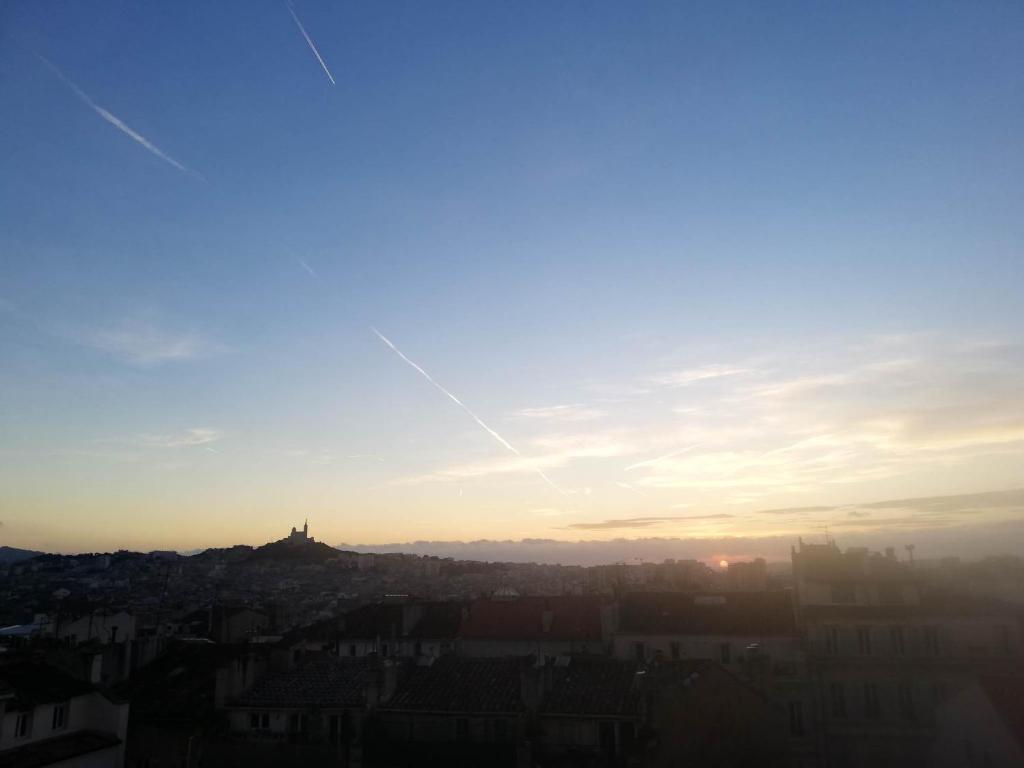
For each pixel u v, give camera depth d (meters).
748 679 53.78
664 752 42.09
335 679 52.09
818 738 57.41
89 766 45.47
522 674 46.78
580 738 45.00
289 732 48.91
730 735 42.69
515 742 45.19
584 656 68.25
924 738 55.91
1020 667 55.97
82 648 59.66
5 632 82.44
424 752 45.88
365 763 45.97
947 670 56.97
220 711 50.34
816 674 58.53
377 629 85.25
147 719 51.53
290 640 85.19
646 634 70.56
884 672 57.81
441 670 51.91
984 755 46.69
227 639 92.62
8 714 43.03
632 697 46.12
